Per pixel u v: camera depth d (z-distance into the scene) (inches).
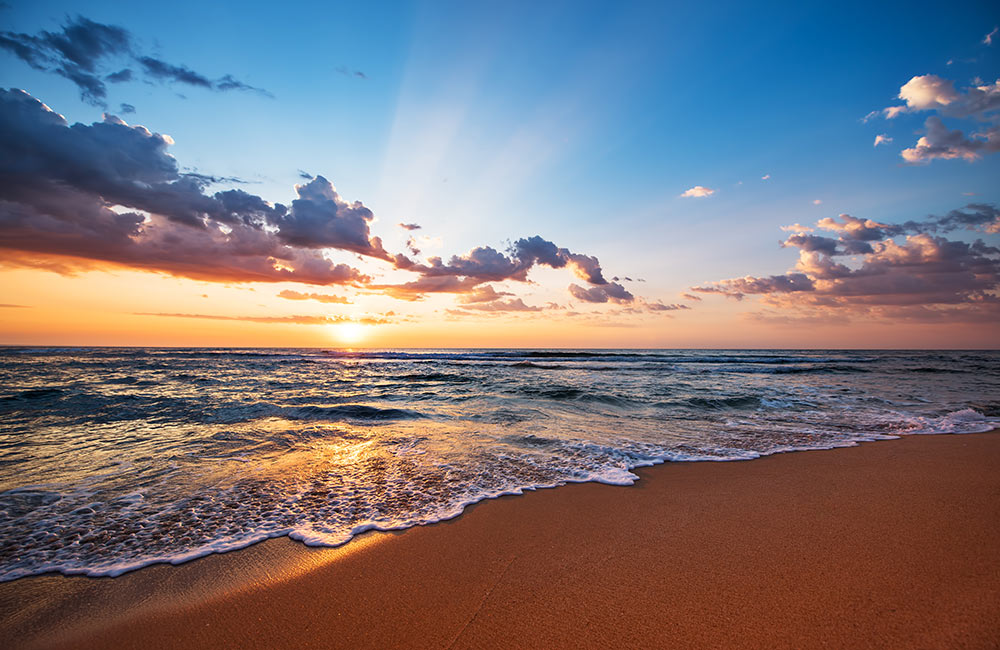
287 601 111.5
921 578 117.3
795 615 101.6
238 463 240.1
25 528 154.0
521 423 360.5
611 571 125.1
